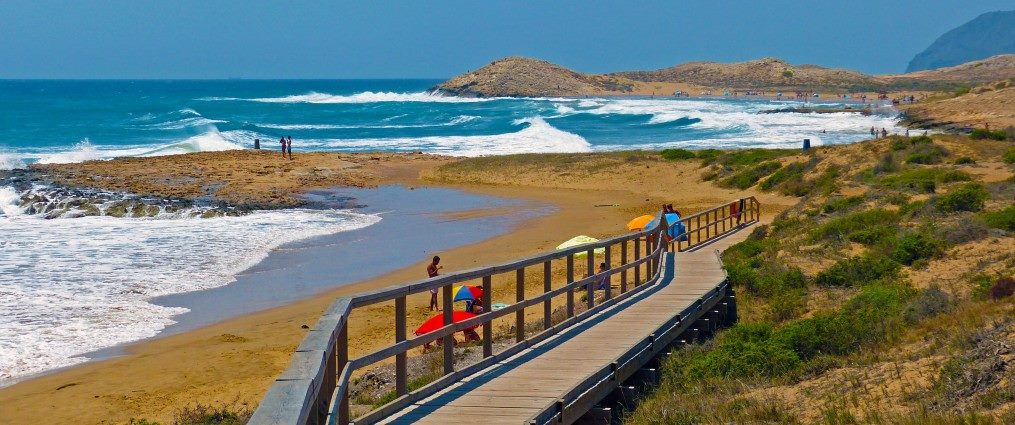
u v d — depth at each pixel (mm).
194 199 37688
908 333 11242
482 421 7617
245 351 16391
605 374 9391
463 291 16422
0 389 14336
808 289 17125
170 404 13438
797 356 10859
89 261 24656
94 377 14898
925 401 7973
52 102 139750
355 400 11836
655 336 11242
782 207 33562
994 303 11773
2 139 68562
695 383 10430
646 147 63938
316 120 98438
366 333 17188
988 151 36781
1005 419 6957
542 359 9953
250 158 54375
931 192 26562
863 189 29922
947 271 16516
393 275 23453
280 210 35656
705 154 48625
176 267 24156
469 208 36562
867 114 99438
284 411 4344
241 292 21531
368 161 53688
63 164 50125
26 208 34531
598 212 34844
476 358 13375
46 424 12695
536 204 37562
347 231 30797
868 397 8484
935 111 84000
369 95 190000
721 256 21406
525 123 85562
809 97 182500
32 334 17438
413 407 8008
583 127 86000
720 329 14797
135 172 46406
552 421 7934
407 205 37438
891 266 17219
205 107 124000
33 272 23016
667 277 17062
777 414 8516
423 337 8141
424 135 77500
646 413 9203
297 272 23938
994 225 18906
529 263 10492
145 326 18328
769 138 69500
